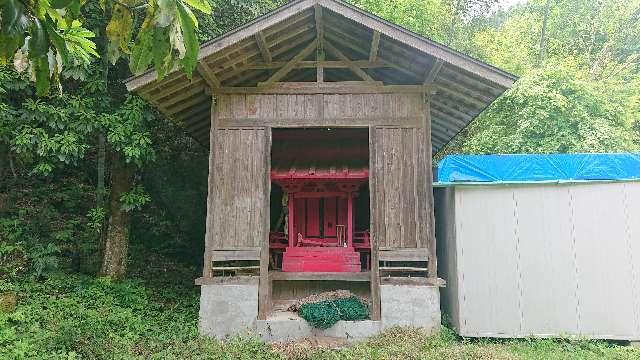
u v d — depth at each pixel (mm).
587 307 8766
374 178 9023
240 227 8992
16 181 12711
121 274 11133
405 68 9523
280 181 10773
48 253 10594
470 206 9148
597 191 9016
